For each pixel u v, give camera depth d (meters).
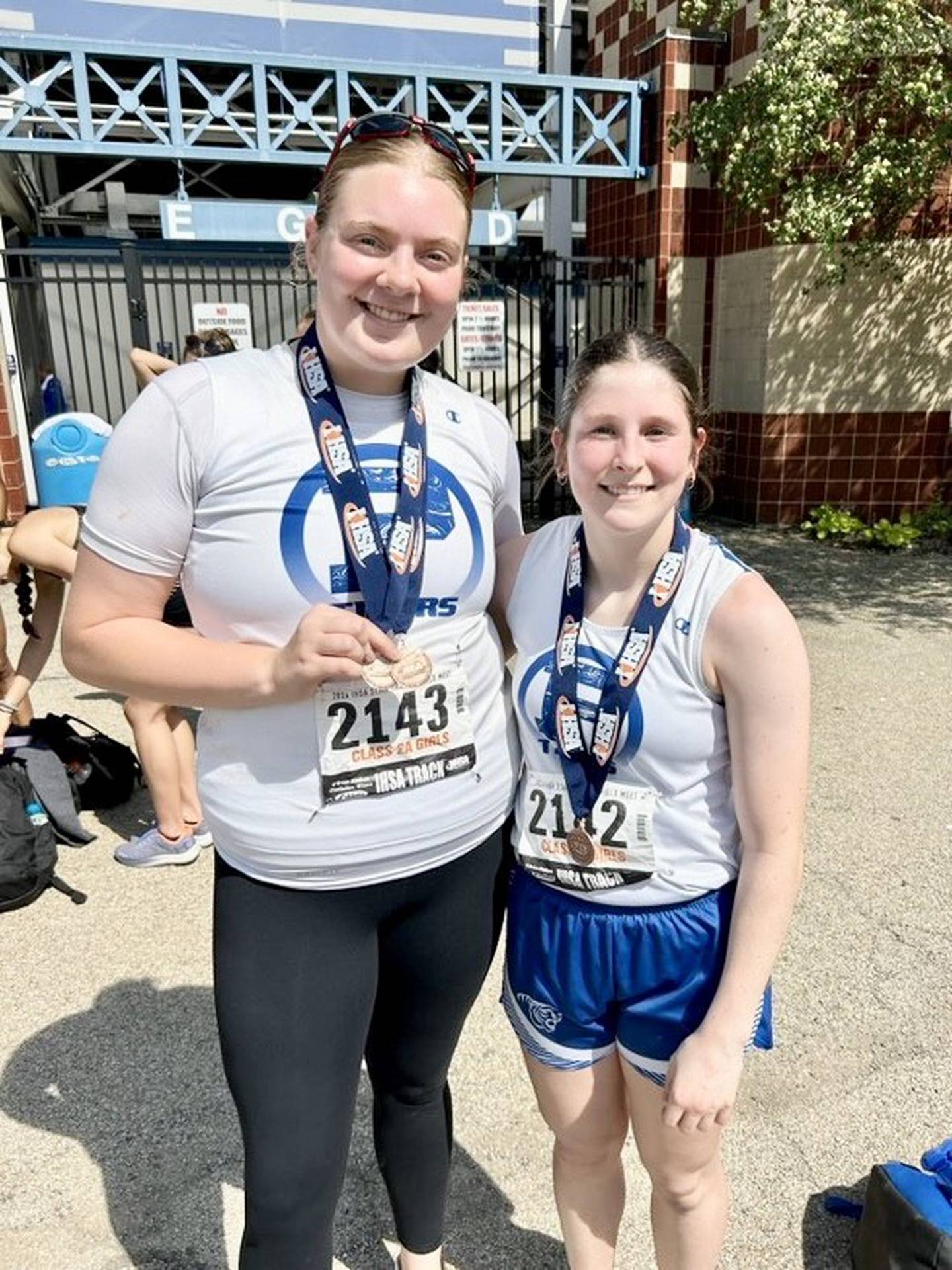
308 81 9.97
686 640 1.43
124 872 3.57
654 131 9.56
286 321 11.30
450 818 1.53
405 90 8.40
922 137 6.94
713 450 1.74
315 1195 1.48
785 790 1.39
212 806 1.50
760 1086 2.48
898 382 9.27
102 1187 2.22
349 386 1.47
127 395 11.30
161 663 1.39
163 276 11.01
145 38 8.27
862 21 6.18
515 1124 2.41
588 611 1.54
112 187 12.52
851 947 3.04
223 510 1.39
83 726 4.49
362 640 1.35
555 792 1.56
